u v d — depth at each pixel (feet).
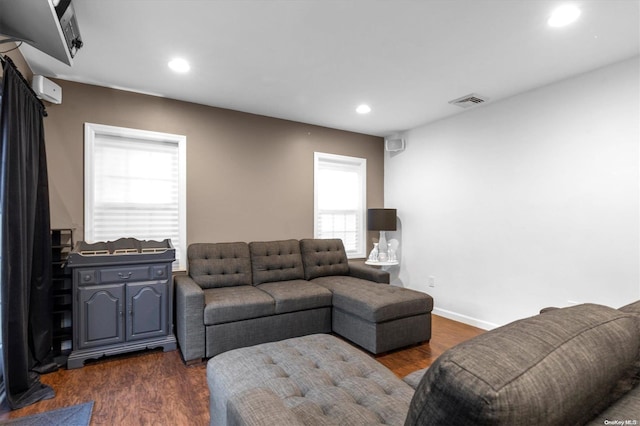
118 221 10.31
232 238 11.98
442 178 13.01
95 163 9.94
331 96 10.71
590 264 8.73
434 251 13.29
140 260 8.83
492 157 11.18
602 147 8.52
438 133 13.21
